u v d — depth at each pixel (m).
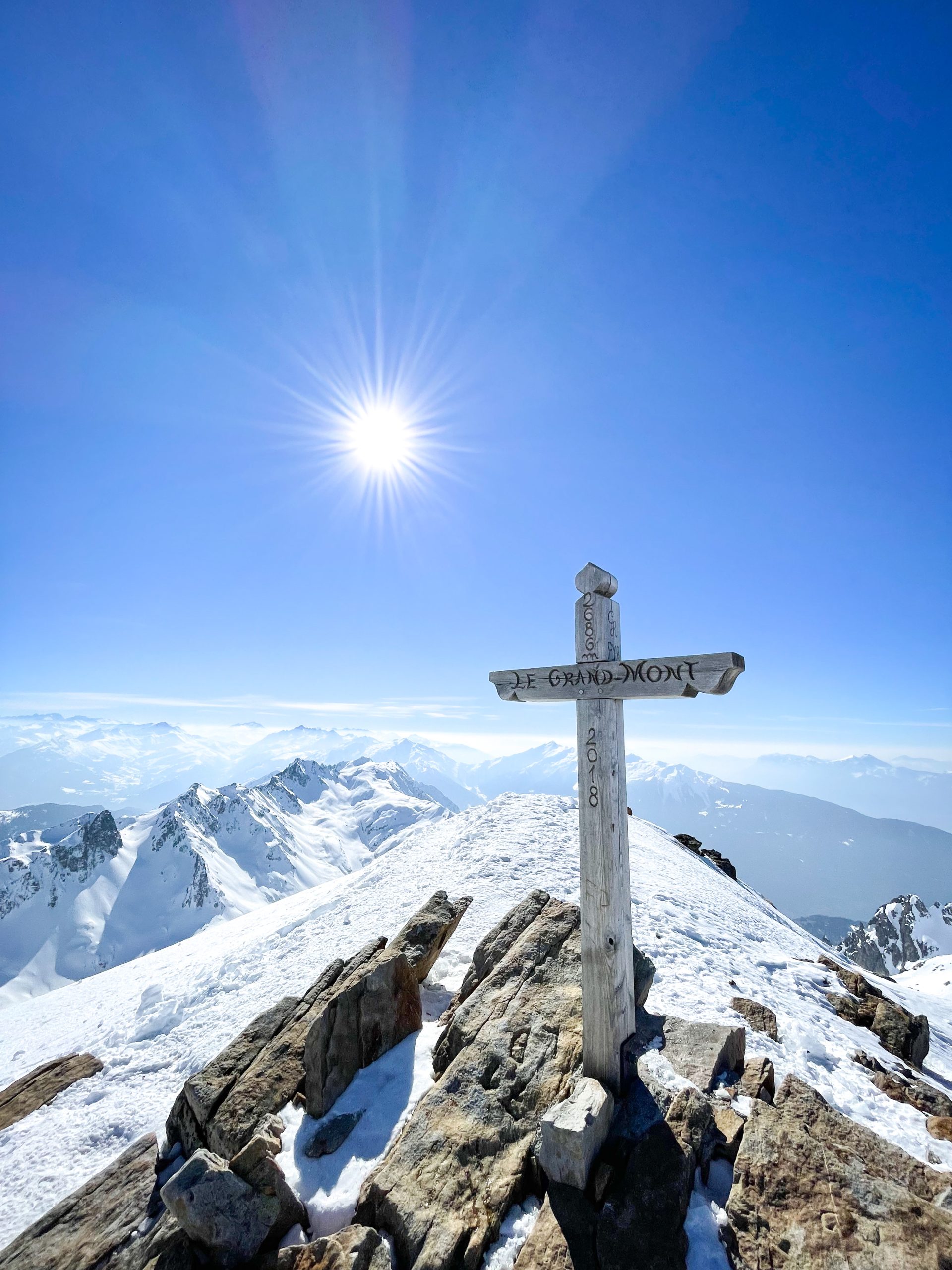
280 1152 7.44
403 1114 7.74
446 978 12.30
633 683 6.64
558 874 18.72
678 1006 10.79
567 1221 5.75
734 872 35.59
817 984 14.21
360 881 26.02
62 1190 8.51
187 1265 6.20
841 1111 8.16
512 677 7.95
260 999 14.58
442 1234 5.80
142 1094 11.18
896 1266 5.12
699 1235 5.52
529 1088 7.32
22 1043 22.31
